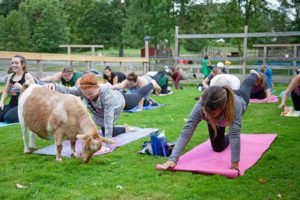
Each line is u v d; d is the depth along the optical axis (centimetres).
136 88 912
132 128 639
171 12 2789
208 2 2778
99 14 4153
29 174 390
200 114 404
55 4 4203
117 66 1795
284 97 704
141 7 2842
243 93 496
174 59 1817
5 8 4875
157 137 480
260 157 456
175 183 364
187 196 328
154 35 2750
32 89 470
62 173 397
